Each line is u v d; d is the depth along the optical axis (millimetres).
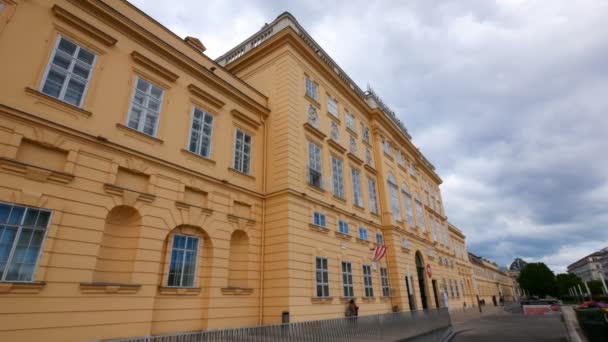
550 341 14086
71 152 9281
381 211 23828
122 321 9297
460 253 47656
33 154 8695
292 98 17344
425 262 27547
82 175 9383
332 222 17703
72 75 9984
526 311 31453
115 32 11492
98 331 8742
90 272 8930
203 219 12453
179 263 11547
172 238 11461
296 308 13578
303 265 14688
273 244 14719
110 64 11039
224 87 15102
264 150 16719
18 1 9227
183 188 12055
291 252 14180
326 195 17875
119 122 10781
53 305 8102
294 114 17141
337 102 22312
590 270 119000
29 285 7758
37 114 8883
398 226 24344
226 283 12695
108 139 10266
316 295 14898
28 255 8055
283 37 18406
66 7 10242
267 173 16344
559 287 80000
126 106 11164
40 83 9164
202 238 12516
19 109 8562
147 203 10773
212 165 13633
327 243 16797
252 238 14523
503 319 26047
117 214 10297
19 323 7504
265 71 18969
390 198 24906
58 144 9070
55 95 9469
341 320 9938
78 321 8445
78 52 10297
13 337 7359
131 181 10703
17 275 7789
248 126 16266
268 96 18172
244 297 13375
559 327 18766
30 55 9117
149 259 10359
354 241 19250
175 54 13148
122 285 9438
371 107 26859
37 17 9508
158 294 10570
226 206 13625
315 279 15109
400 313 13266
